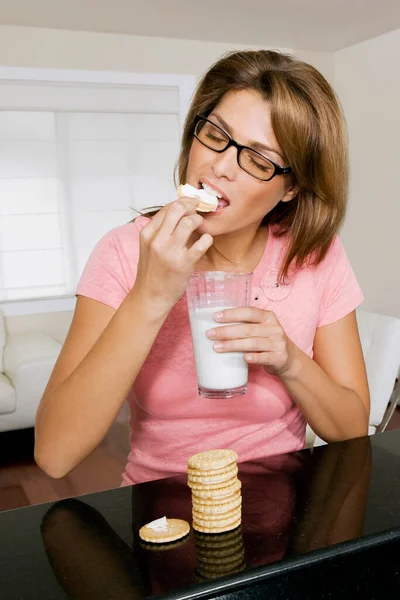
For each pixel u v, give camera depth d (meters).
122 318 0.95
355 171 5.47
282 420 1.25
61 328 5.05
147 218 1.18
